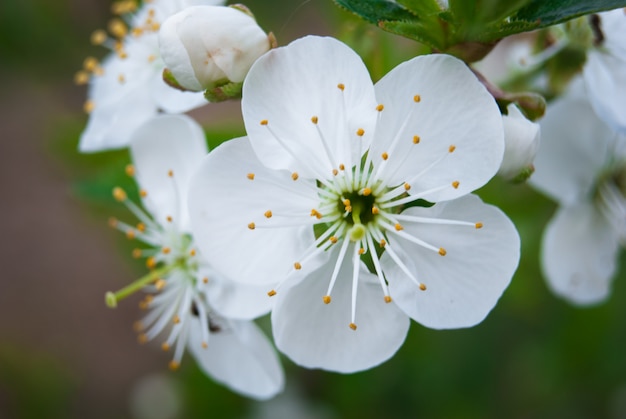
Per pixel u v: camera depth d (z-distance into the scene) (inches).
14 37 8.1
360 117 4.9
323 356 5.0
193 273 5.5
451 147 4.8
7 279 11.4
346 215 5.0
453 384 7.6
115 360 10.9
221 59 5.0
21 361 9.9
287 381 8.3
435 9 4.9
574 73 5.6
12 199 11.7
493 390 7.7
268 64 4.9
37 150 11.6
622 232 5.9
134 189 6.1
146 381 10.3
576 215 5.9
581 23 5.6
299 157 5.0
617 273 7.2
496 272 4.9
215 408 7.8
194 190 5.0
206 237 5.0
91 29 8.3
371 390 7.6
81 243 11.6
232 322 5.4
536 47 5.7
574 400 7.7
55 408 9.9
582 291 5.9
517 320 7.6
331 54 4.9
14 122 12.0
